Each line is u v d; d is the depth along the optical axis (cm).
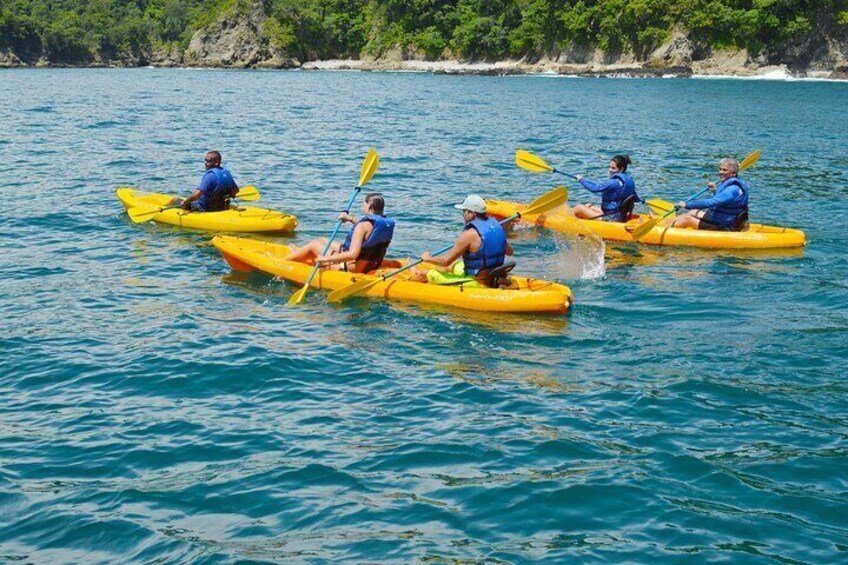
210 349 884
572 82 6400
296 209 1645
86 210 1547
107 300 1048
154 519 587
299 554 547
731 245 1356
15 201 1620
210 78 7300
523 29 7994
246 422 727
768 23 6756
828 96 4944
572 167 2277
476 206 1038
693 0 6981
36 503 604
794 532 573
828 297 1092
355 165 2208
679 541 562
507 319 991
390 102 4438
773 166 2317
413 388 798
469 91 5431
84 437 699
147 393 783
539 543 559
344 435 704
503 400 772
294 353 876
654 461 662
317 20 9638
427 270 1104
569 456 669
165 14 11638
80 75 8088
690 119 3644
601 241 1393
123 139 2630
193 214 1429
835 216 1647
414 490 620
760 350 897
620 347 907
